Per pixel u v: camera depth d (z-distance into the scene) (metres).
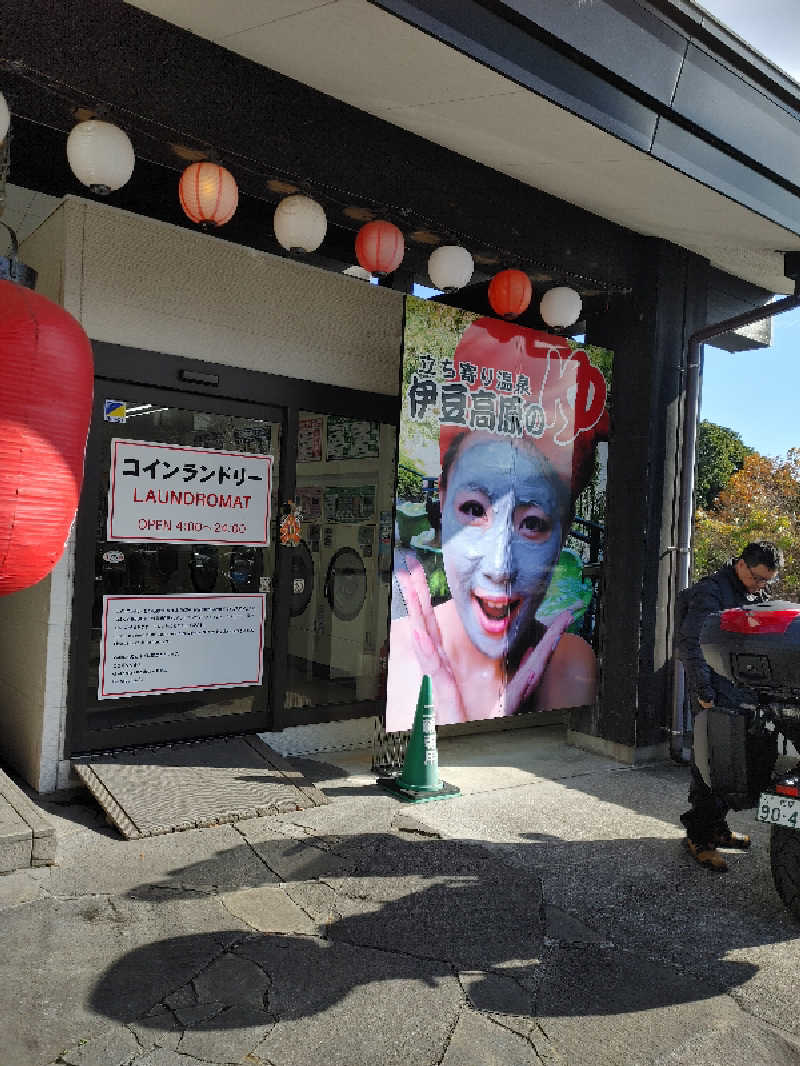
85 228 4.28
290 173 4.16
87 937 2.94
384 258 4.62
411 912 3.27
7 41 3.26
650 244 5.86
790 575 10.10
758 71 4.20
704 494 20.50
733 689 3.98
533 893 3.51
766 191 4.94
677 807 4.77
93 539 4.41
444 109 4.20
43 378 2.49
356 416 5.41
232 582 4.98
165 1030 2.42
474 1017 2.57
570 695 5.88
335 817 4.29
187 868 3.56
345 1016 2.54
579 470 5.91
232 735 5.01
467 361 5.32
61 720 4.35
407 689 5.13
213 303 4.74
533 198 5.23
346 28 3.49
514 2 3.35
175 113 3.74
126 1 3.50
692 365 6.01
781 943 3.16
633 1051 2.45
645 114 4.10
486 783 5.12
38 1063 2.25
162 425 4.66
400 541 5.08
